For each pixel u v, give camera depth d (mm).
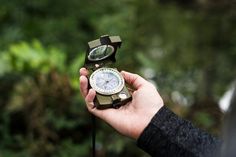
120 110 765
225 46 2416
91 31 2625
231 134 425
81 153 1675
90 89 771
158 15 2395
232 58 2348
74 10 2701
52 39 2418
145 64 1890
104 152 1656
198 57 2367
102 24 2277
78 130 1728
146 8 2400
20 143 1695
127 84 804
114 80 785
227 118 439
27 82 1737
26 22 2564
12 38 2318
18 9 2637
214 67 2246
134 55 1912
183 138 701
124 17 2307
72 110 1713
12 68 1862
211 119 1690
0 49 2219
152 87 781
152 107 749
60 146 1686
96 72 790
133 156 1677
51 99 1713
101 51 796
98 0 2709
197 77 2057
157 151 708
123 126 745
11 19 2605
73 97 1715
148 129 720
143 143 721
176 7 2346
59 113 1706
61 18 2621
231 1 2156
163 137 708
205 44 2422
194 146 693
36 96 1706
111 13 2586
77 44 2449
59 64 1810
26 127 1739
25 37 2404
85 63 803
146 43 2279
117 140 1650
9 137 1705
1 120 1733
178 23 2410
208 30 2420
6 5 2627
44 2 2691
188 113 1729
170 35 2402
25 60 1819
